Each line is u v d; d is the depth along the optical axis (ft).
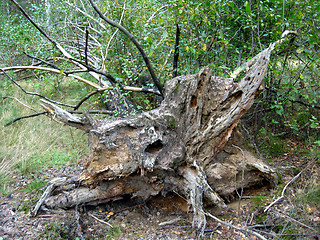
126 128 10.62
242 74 14.48
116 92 17.49
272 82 14.35
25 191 12.09
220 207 9.91
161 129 10.41
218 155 11.00
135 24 18.26
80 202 10.87
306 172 12.07
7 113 18.78
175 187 10.62
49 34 23.72
